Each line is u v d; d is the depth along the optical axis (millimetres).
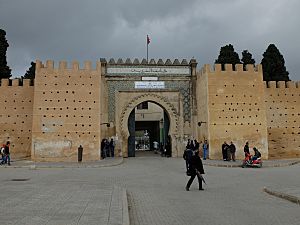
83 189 10570
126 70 29438
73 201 8336
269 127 27984
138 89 29344
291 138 28172
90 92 25438
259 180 14023
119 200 8484
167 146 30078
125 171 18078
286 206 8539
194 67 29828
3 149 21766
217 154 25547
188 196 10148
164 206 8508
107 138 28531
